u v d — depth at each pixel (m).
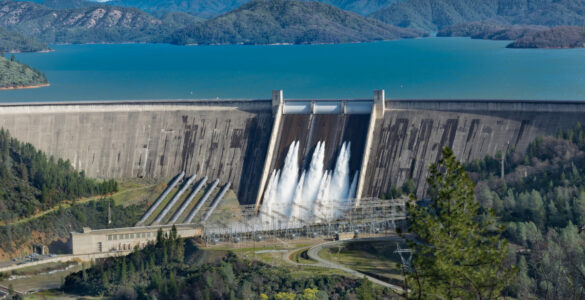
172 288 198.88
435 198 93.12
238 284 199.75
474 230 92.75
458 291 89.88
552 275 164.00
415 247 92.31
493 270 89.25
